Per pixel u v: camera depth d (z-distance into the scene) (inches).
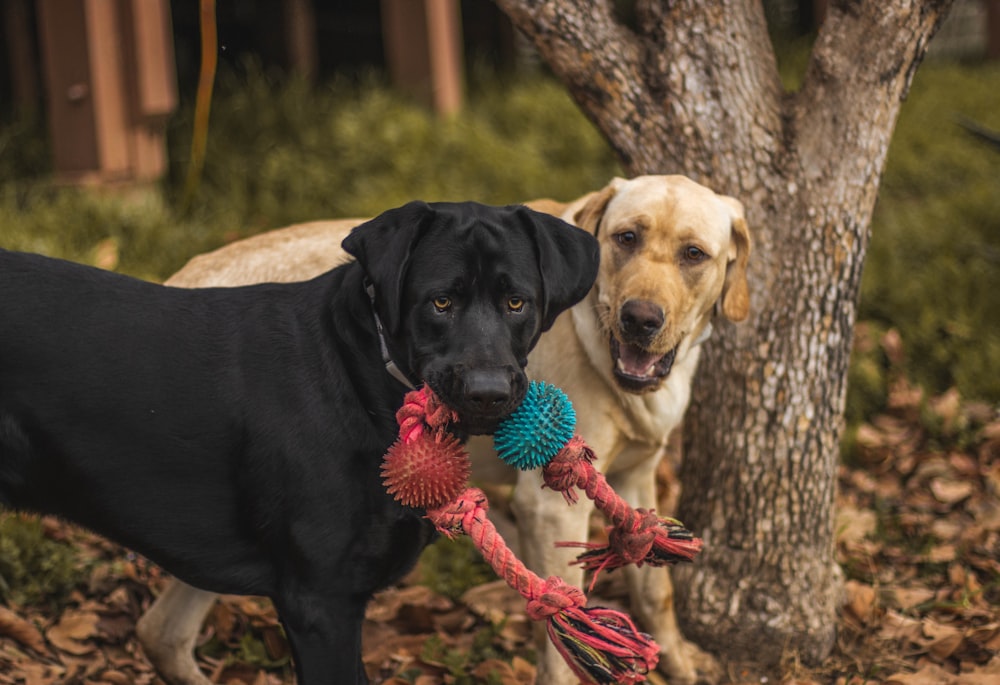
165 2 250.5
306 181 267.1
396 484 82.0
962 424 184.4
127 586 140.0
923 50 127.3
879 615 137.9
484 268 83.0
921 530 160.2
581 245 89.3
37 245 200.7
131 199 237.5
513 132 342.6
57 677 123.6
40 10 242.2
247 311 92.0
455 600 145.3
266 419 88.7
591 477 86.9
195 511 90.0
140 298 90.7
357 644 91.8
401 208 85.9
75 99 241.8
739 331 129.5
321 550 88.5
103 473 88.4
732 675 132.6
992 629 130.7
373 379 89.0
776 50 495.8
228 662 129.0
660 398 117.2
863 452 179.9
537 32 129.2
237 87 315.3
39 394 86.9
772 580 133.0
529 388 87.0
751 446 131.3
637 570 127.0
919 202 312.0
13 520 142.9
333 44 453.1
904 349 206.1
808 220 126.7
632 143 129.7
